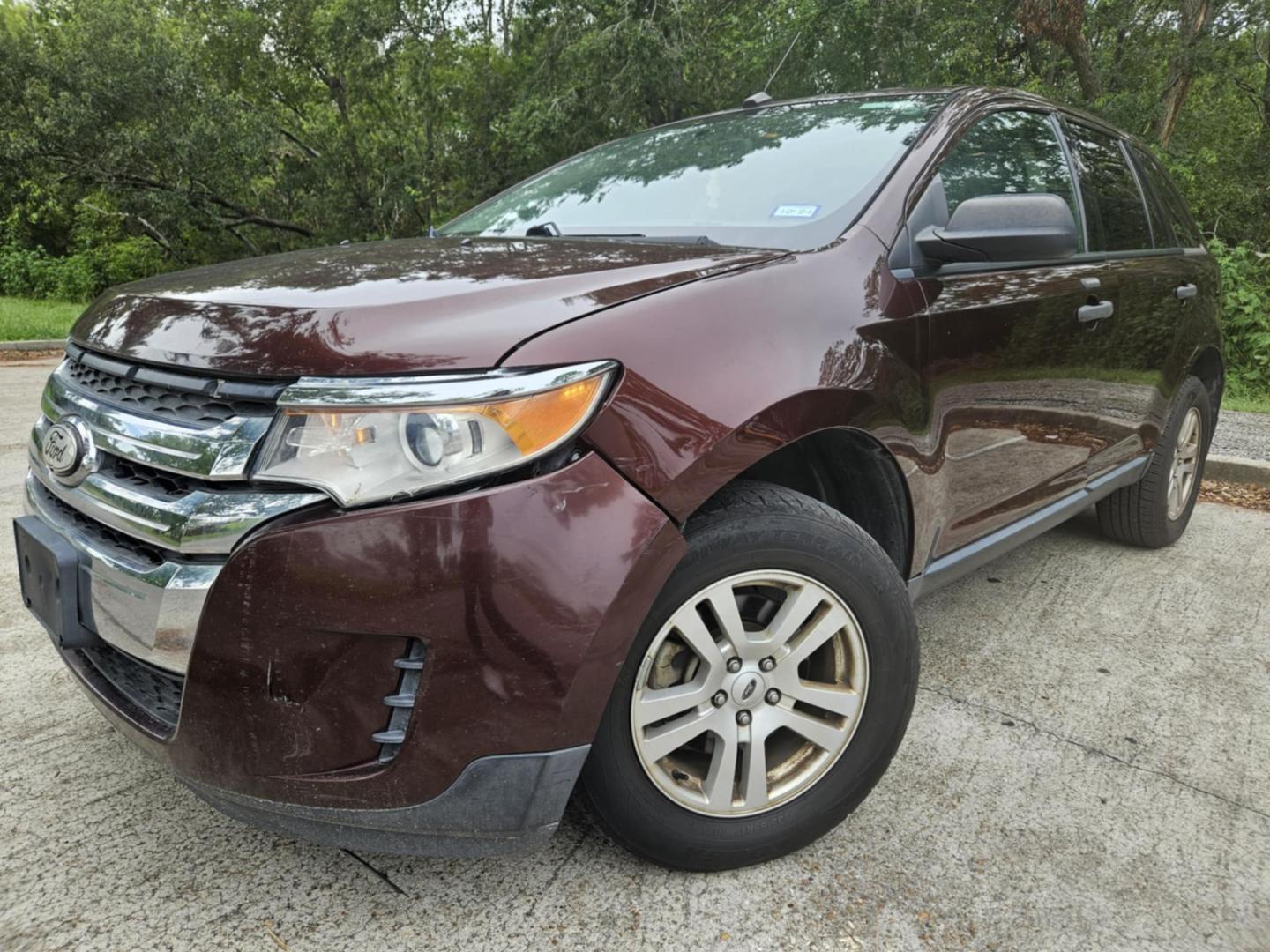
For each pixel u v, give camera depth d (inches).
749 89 662.5
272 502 53.4
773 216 85.9
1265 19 663.8
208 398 57.2
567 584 53.9
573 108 681.0
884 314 74.2
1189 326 137.3
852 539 67.9
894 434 73.7
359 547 51.9
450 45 781.3
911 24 575.2
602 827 64.8
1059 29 612.7
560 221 103.3
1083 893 68.7
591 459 55.6
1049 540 156.8
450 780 55.1
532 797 56.7
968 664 108.1
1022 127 108.8
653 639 61.0
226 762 55.4
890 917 65.6
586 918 64.8
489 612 52.6
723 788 66.4
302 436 53.0
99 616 61.4
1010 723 94.3
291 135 901.8
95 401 64.2
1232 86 750.5
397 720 54.7
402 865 70.2
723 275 67.7
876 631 69.8
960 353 82.0
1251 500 190.2
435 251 78.2
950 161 91.6
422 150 815.7
